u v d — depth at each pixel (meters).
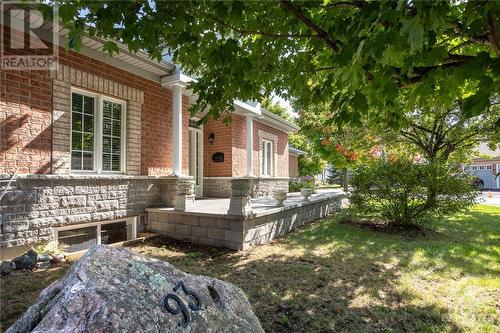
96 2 2.14
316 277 4.10
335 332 2.80
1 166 4.43
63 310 1.33
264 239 6.15
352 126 2.70
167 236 6.37
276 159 13.66
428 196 6.99
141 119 6.72
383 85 2.13
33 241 4.76
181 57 2.96
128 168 6.40
